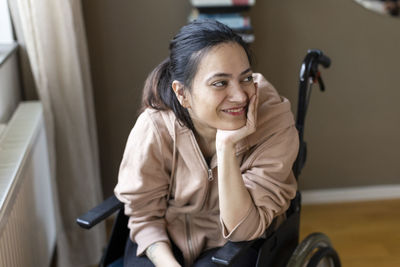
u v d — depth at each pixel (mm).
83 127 2014
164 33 2240
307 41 2301
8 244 1396
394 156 2531
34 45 1838
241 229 1259
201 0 2064
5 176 1457
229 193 1260
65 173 2031
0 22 1979
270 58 2311
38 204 1812
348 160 2520
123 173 1428
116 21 2199
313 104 2412
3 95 1851
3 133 1724
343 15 2273
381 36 2322
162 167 1404
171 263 1335
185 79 1229
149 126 1389
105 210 1378
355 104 2428
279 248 1383
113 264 1491
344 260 2141
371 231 2336
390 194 2561
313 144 2479
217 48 1179
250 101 1226
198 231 1433
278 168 1308
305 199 2555
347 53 2338
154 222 1431
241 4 2072
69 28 1891
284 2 2230
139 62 2268
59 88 1934
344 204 2549
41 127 1947
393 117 2465
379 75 2387
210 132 1348
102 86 2283
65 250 2064
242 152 1340
